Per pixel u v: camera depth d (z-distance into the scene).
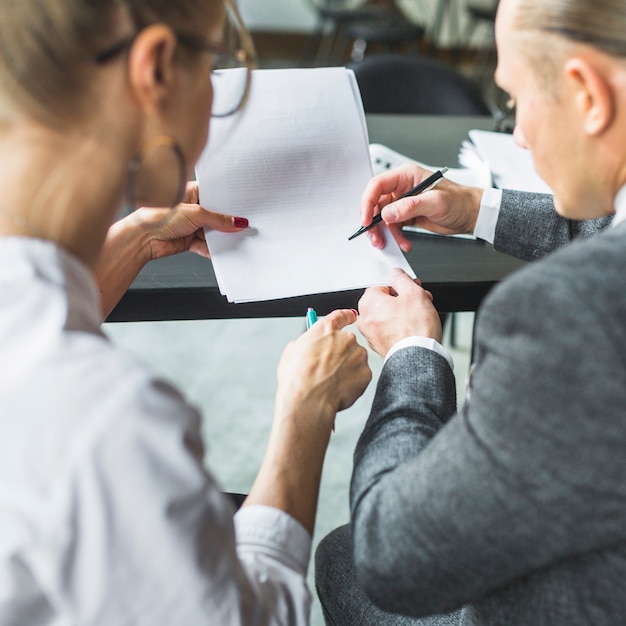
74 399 0.49
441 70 1.96
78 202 0.55
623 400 0.50
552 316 0.51
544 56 0.59
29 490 0.48
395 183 1.12
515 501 0.54
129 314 1.02
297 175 1.10
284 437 0.75
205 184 1.07
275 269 1.01
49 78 0.51
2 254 0.51
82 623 0.53
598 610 0.60
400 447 0.71
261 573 0.65
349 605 0.90
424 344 0.83
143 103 0.55
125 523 0.50
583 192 0.66
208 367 2.24
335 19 4.00
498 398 0.54
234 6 0.65
